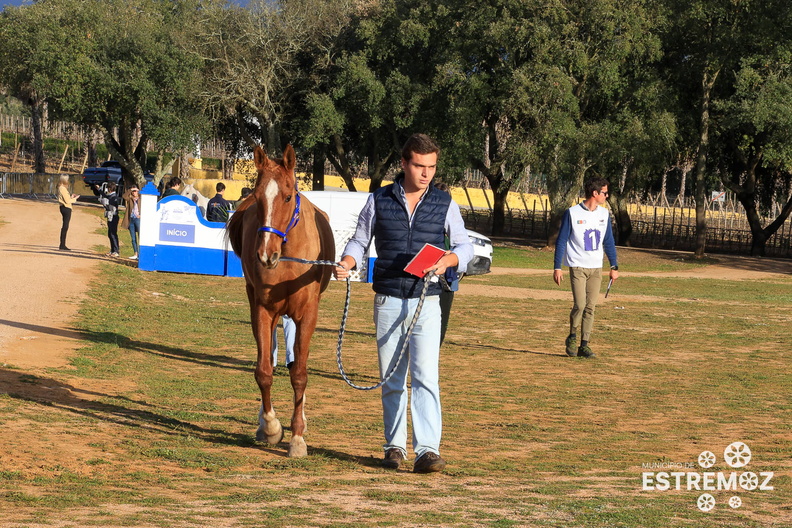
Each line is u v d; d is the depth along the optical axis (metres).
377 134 45.50
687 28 39.97
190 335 13.04
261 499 5.07
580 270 12.71
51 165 75.31
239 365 10.80
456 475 5.91
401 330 6.01
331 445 6.82
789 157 37.91
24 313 13.20
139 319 14.15
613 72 37.06
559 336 15.18
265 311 6.56
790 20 37.84
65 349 10.72
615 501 5.20
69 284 16.73
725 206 84.19
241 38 43.03
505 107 36.75
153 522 4.46
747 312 20.44
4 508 4.68
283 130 45.06
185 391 8.88
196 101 42.94
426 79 42.62
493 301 20.52
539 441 7.28
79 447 6.27
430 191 6.04
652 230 54.66
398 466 6.11
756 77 38.03
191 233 22.09
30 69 42.78
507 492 5.41
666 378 11.06
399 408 6.14
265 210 6.18
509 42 36.78
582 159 37.66
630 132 36.56
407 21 39.41
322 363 11.30
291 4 43.09
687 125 41.97
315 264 6.57
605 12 35.81
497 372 11.23
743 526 4.67
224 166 67.44
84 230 31.45
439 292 6.05
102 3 43.59
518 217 62.34
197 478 5.60
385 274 5.99
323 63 42.81
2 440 6.30
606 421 8.26
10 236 27.12
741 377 11.27
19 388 8.31
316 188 51.12
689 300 23.08
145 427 7.11
